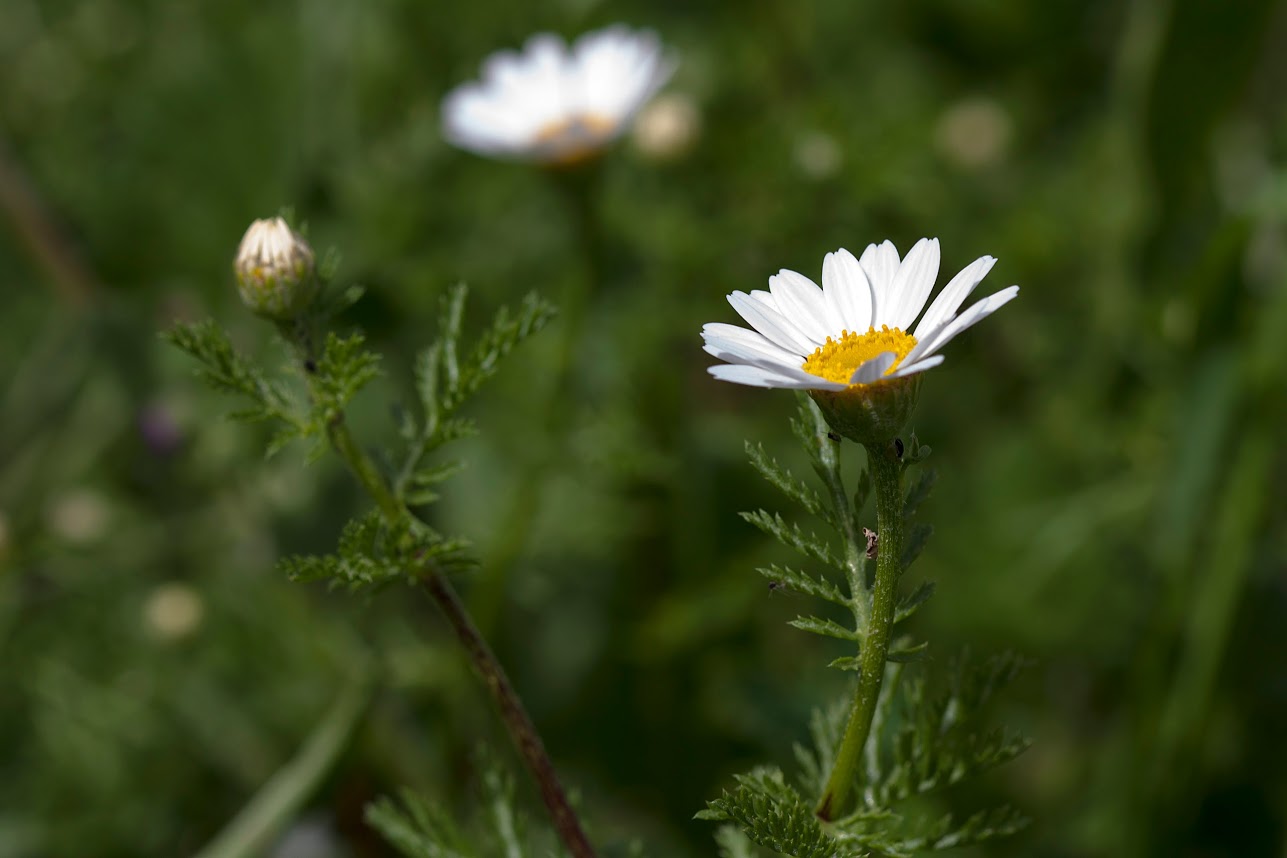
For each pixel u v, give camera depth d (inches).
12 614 25.8
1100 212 27.1
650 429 24.4
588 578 24.7
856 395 16.1
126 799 24.5
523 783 21.9
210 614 25.4
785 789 16.5
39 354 28.8
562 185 23.5
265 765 24.3
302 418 17.4
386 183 28.1
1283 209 21.9
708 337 16.6
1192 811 22.5
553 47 24.6
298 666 24.4
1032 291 27.1
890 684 17.4
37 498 27.1
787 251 25.2
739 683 23.3
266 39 29.4
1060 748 24.0
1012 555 24.9
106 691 25.0
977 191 28.7
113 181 29.6
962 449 26.6
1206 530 22.5
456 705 22.8
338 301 17.6
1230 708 23.2
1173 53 23.8
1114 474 25.1
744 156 25.2
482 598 23.2
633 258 26.4
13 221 28.9
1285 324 22.1
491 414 24.8
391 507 17.4
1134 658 23.6
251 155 29.2
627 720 23.9
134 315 28.3
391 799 23.1
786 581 16.5
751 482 24.8
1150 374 25.1
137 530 26.8
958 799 23.2
